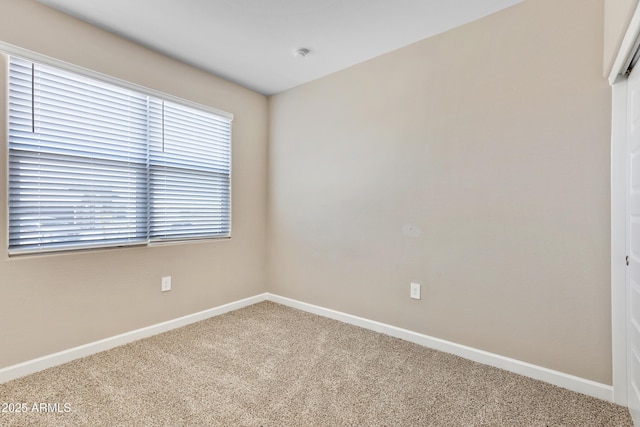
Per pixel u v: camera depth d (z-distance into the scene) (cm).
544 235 189
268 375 196
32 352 196
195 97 281
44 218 202
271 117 346
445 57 226
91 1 193
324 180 301
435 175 232
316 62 272
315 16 208
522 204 196
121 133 237
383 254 262
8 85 187
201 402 169
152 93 250
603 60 168
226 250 312
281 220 338
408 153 246
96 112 223
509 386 185
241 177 325
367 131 270
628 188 159
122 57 233
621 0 133
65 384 184
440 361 216
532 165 193
